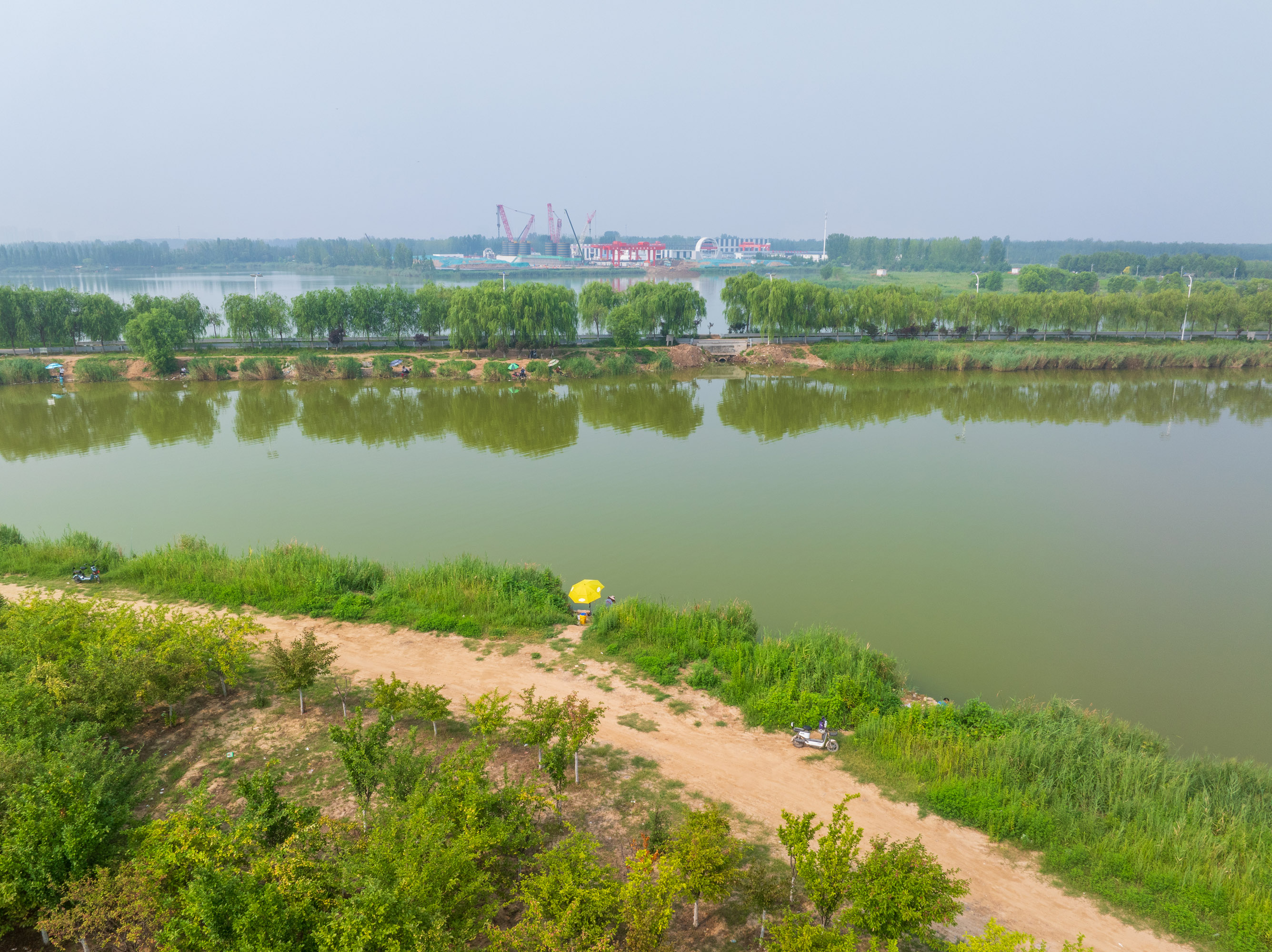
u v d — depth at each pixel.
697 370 92.31
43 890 14.13
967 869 16.38
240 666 23.86
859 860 15.95
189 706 22.64
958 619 31.16
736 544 39.12
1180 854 16.50
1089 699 25.50
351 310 94.75
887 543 39.56
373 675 24.47
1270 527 42.53
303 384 83.50
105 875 13.84
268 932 12.25
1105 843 16.83
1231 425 66.56
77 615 23.52
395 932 11.77
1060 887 15.89
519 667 25.06
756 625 29.52
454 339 91.69
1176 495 48.03
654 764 20.00
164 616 23.98
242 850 14.65
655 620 27.89
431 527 41.28
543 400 76.81
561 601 30.36
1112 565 37.19
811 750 20.77
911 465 54.41
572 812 18.00
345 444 60.59
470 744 18.44
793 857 14.45
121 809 15.83
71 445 60.12
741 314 107.50
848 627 30.20
